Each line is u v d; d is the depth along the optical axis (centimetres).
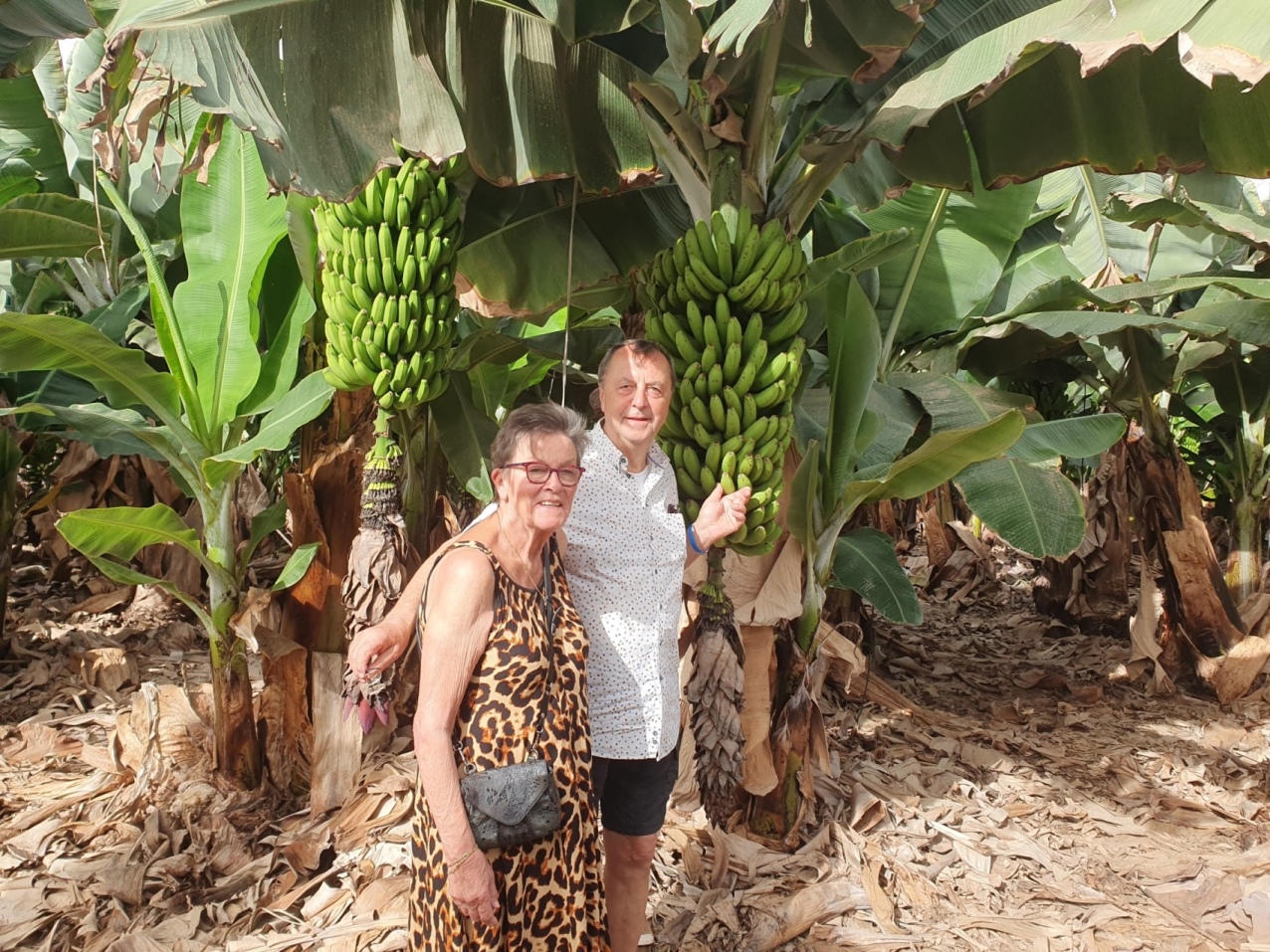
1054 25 252
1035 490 442
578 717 208
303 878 345
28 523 752
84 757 435
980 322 530
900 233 374
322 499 388
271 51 242
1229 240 647
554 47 316
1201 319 545
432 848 196
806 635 364
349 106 258
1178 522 588
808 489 344
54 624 612
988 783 447
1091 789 448
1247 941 323
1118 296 501
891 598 424
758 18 223
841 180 405
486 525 210
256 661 550
